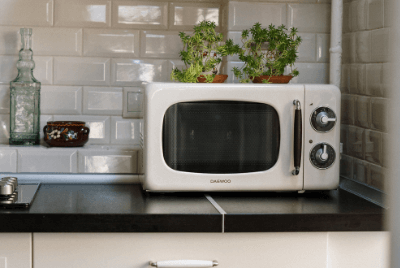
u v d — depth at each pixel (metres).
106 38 1.41
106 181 1.28
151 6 1.42
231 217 0.90
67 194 1.11
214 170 1.08
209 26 1.21
